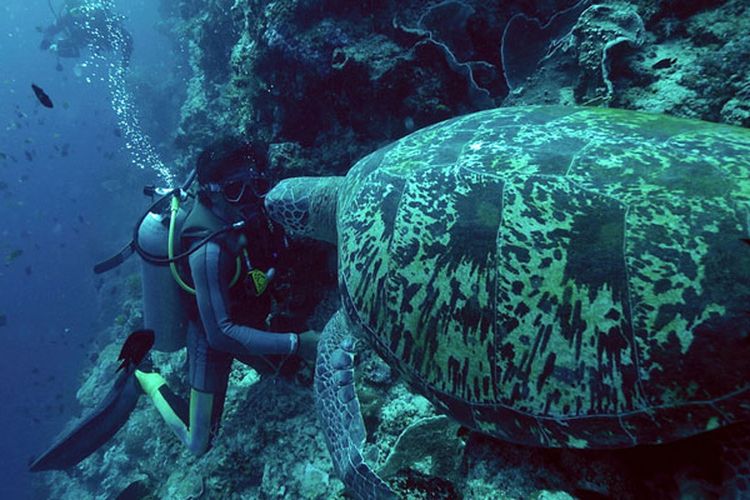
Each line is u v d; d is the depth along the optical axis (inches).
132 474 209.2
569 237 60.9
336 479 107.5
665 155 61.6
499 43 134.3
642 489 61.0
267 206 116.9
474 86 126.0
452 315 69.2
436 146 82.0
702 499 55.7
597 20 105.3
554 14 126.0
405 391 105.1
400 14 133.0
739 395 52.2
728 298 52.0
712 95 87.0
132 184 692.7
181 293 125.7
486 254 66.1
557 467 64.9
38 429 609.6
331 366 98.7
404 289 74.5
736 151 59.3
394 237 76.8
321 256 137.6
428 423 85.5
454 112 132.5
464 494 70.8
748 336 50.8
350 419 91.7
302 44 139.3
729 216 54.2
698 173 58.2
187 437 132.9
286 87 152.2
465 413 71.0
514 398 64.9
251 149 116.0
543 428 63.2
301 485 110.6
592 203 60.9
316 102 149.6
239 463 126.4
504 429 67.2
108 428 155.1
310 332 125.3
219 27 285.0
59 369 679.7
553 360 61.2
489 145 74.7
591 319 58.7
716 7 99.6
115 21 569.0
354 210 88.6
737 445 56.2
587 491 61.7
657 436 56.6
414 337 74.2
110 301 503.5
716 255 53.4
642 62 99.8
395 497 76.4
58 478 349.1
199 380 125.3
